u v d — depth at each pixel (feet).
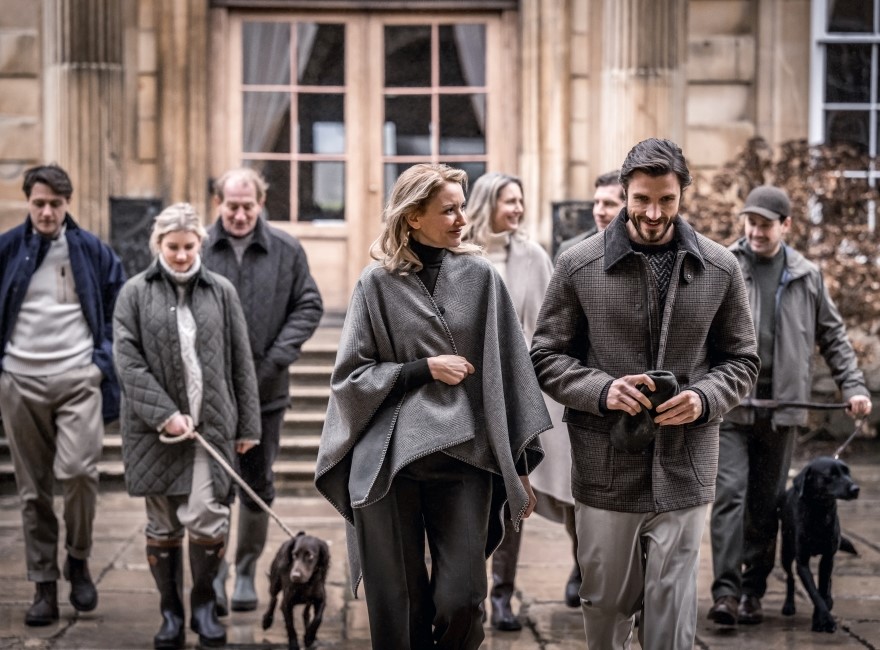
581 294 21.88
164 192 57.52
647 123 56.44
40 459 31.17
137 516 43.91
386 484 21.16
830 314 32.14
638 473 21.47
